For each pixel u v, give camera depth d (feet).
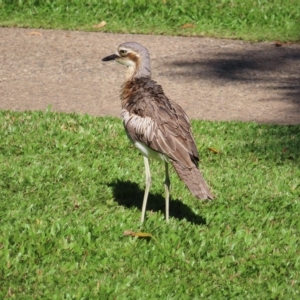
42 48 65.26
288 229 38.86
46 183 42.04
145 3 72.13
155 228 37.88
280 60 65.26
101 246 35.83
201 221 39.37
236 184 43.47
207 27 70.38
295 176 45.06
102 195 41.22
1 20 70.13
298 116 54.29
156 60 63.82
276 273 34.73
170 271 34.45
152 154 36.76
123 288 32.83
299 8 72.33
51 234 36.32
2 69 60.80
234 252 36.32
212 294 32.83
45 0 72.08
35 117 50.75
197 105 55.72
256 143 49.11
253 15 71.56
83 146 47.03
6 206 39.29
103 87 58.29
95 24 70.23
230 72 62.23
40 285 32.71
